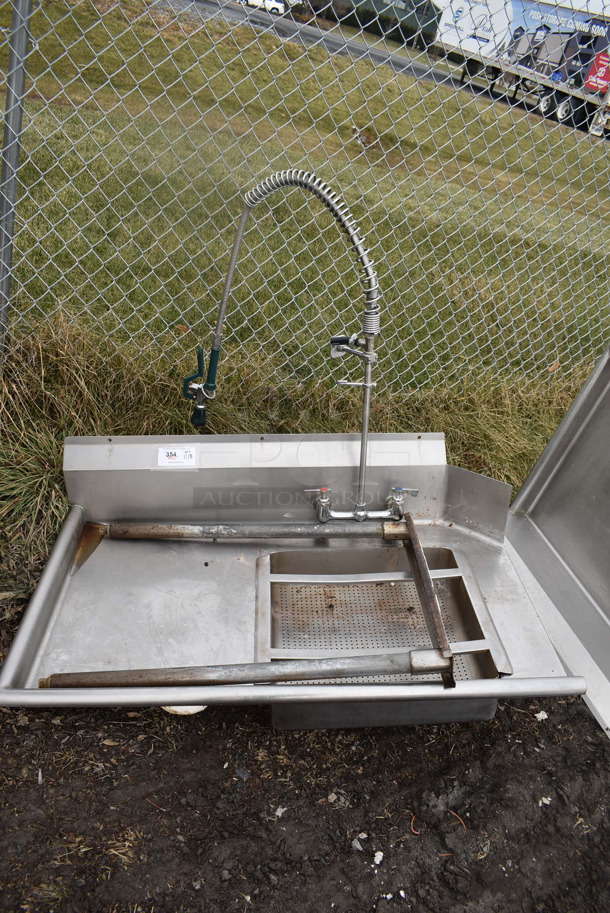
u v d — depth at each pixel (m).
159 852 1.51
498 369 3.45
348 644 1.98
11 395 2.46
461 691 1.56
